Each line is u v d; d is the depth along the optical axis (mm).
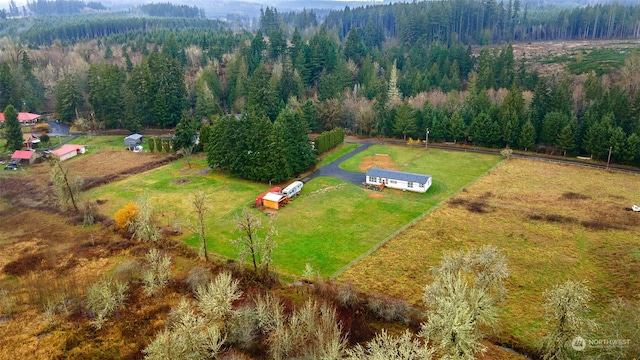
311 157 74750
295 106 104562
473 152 85375
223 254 47562
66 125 110812
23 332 36438
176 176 72812
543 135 82875
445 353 28062
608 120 75438
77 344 35125
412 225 53250
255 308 35969
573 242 48188
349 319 35812
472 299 29750
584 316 36375
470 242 48875
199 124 99438
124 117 104625
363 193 64312
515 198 60656
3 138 95812
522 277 42219
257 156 68188
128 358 33469
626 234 49219
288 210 58438
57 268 45438
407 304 37344
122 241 50750
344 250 47938
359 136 99562
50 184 69312
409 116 93188
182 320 31422
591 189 63312
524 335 34688
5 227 54719
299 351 30016
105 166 78125
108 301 38125
